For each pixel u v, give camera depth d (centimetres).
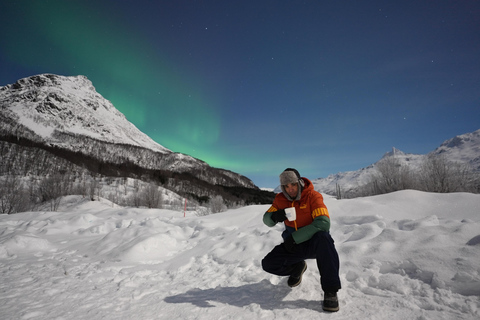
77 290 257
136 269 333
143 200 3425
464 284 184
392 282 210
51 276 310
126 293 247
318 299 203
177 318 187
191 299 225
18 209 2808
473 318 153
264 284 243
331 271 184
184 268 334
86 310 206
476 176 1568
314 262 271
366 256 260
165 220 807
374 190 1881
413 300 182
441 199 585
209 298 225
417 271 214
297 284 228
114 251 413
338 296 204
